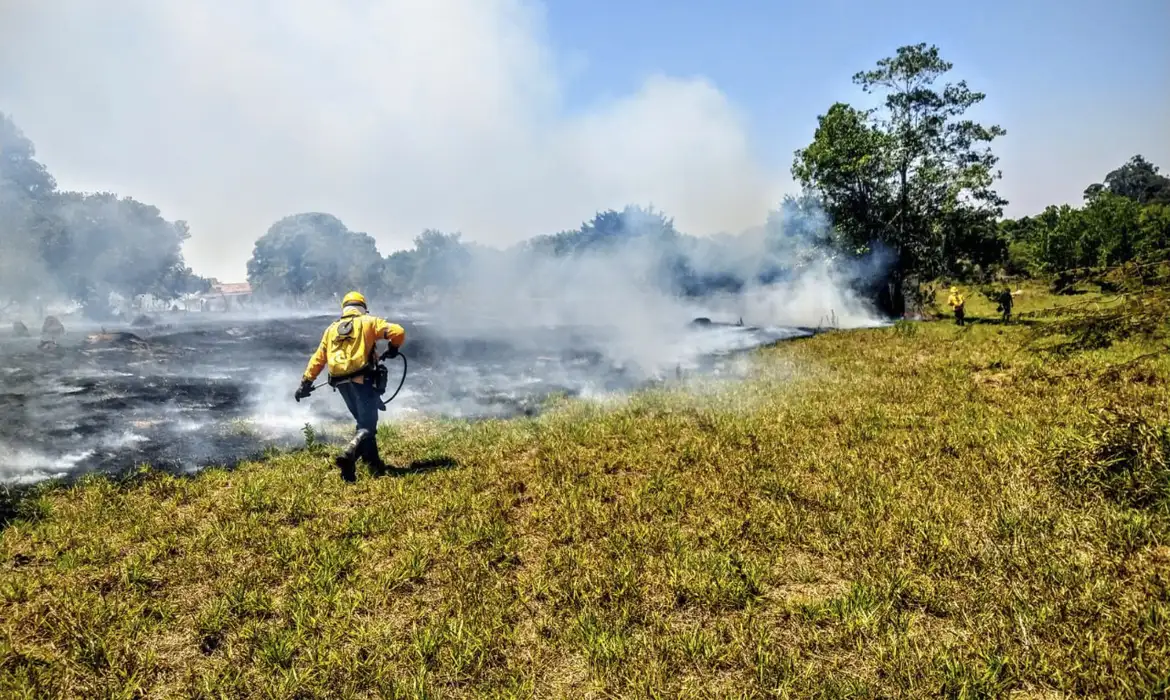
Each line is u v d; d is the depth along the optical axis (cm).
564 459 559
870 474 477
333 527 409
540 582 330
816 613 291
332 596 315
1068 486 415
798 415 702
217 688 249
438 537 390
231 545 380
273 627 292
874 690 237
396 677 256
